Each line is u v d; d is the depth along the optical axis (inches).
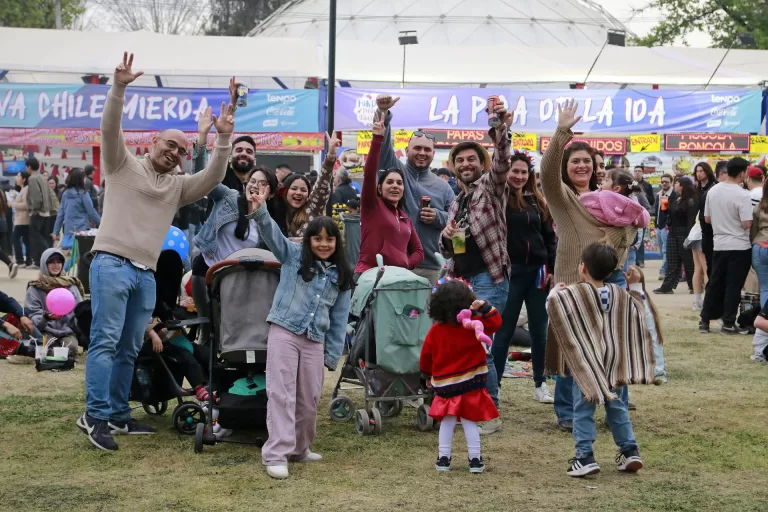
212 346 238.4
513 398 305.7
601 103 828.0
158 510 184.5
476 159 274.7
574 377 205.9
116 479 206.8
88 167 788.6
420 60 965.2
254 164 295.1
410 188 315.9
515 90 822.5
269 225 218.8
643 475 214.2
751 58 1020.5
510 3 1695.4
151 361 262.4
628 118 828.6
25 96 779.4
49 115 782.5
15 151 964.6
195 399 297.0
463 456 232.2
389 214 292.4
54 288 363.9
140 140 775.7
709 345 419.2
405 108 802.8
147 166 243.1
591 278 213.5
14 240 807.1
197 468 217.3
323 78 858.8
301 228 299.1
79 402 288.7
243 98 243.6
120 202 236.4
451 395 215.9
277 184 283.1
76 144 788.6
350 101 788.0
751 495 197.9
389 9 1672.0
